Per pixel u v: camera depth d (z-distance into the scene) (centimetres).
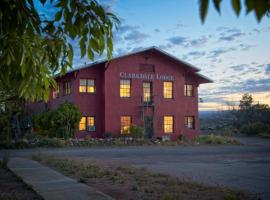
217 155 2225
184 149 2697
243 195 883
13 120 2944
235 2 117
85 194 841
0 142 2581
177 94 3519
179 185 1016
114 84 3212
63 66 323
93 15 281
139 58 3344
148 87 3397
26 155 2083
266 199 855
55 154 2162
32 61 317
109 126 3161
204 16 118
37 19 274
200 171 1421
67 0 269
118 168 1383
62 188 919
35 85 333
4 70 316
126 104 3250
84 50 288
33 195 843
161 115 3409
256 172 1398
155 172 1329
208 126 6391
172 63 3512
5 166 1362
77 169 1318
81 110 3136
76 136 3069
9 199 793
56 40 309
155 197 845
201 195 874
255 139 4269
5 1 261
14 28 267
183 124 3538
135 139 3047
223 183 1109
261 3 115
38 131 3080
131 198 832
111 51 294
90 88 3206
